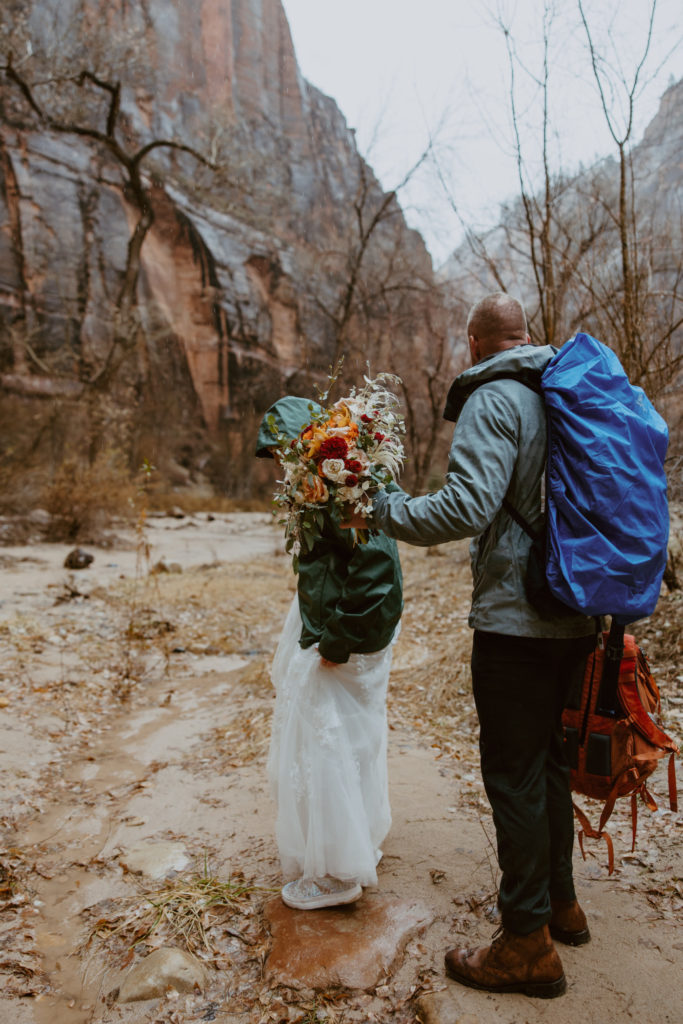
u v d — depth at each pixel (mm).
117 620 7332
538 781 1977
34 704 4824
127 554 12938
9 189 35219
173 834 3133
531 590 1894
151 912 2539
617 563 1780
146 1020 2033
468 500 1844
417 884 2592
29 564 10992
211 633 7059
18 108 34875
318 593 2369
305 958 2195
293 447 2270
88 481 14180
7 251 34750
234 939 2375
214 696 5324
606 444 1821
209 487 39438
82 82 19312
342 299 23234
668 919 2289
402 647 6137
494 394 1944
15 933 2467
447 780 3479
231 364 42188
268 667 5664
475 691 2051
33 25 18141
